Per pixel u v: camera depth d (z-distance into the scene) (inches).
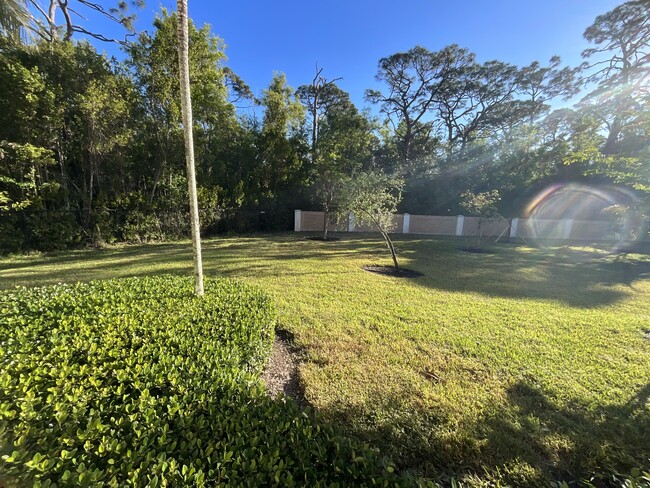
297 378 103.4
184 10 109.9
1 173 299.0
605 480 66.7
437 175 747.4
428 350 122.2
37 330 86.7
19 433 47.8
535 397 93.7
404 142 877.2
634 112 235.5
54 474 41.1
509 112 832.3
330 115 731.4
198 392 60.9
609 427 81.2
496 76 797.9
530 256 385.1
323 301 179.6
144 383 62.8
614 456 71.2
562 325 153.5
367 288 211.6
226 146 578.6
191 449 46.6
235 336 90.7
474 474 67.2
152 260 290.2
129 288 133.5
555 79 785.6
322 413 82.7
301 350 121.6
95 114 330.6
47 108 301.4
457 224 653.9
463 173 719.7
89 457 43.8
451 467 68.6
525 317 163.6
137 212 410.6
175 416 53.8
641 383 102.1
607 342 134.1
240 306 117.0
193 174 120.6
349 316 156.6
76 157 364.5
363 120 750.5
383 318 155.3
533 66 783.1
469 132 893.2
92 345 76.4
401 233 659.4
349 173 629.6
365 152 717.3
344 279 234.8
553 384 100.4
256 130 639.1
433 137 910.4
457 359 115.6
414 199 742.5
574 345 130.3
